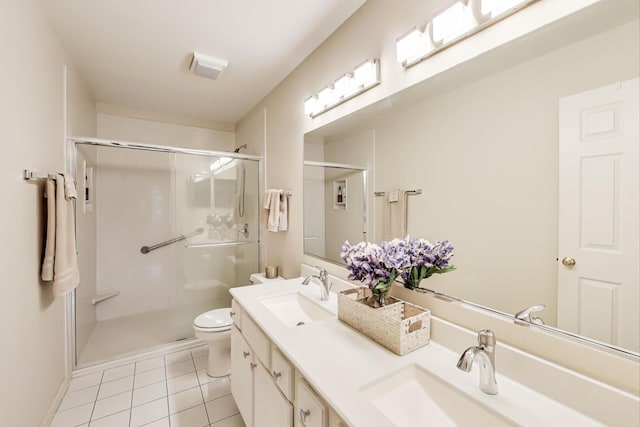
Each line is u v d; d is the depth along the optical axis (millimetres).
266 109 2758
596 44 732
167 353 2406
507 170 929
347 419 678
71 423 1610
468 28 1002
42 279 1510
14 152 1243
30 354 1387
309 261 2057
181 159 2834
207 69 2111
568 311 790
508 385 815
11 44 1220
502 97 936
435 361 940
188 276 2846
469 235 1043
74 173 2084
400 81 1297
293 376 1013
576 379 730
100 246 2891
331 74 1788
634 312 681
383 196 1418
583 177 762
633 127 676
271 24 1703
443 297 1104
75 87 2162
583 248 764
